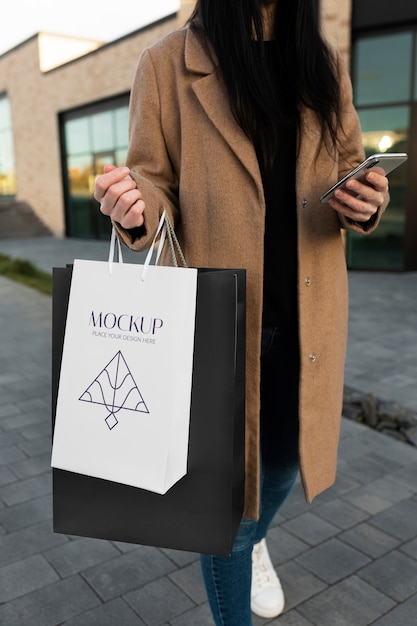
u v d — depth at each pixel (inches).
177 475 43.2
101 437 42.5
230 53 48.1
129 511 46.0
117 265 42.1
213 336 43.0
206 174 50.9
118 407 42.0
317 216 52.3
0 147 755.4
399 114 336.2
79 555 88.2
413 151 340.2
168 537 45.9
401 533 93.2
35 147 671.1
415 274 353.7
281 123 51.3
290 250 53.0
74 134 611.5
